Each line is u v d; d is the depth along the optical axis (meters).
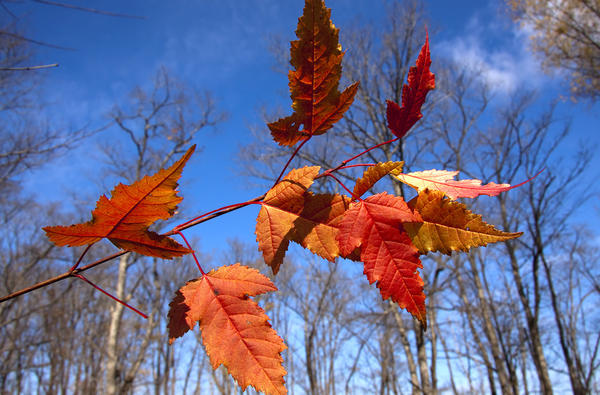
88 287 5.29
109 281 5.22
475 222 0.18
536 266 3.61
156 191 0.18
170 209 0.19
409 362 3.32
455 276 3.53
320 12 0.18
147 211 0.19
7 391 5.48
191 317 0.20
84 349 5.48
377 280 0.18
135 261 4.43
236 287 0.20
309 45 0.19
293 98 0.19
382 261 0.18
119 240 0.20
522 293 3.70
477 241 0.18
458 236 0.18
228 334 0.19
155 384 5.64
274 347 0.19
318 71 0.19
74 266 0.23
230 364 0.19
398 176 0.21
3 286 3.95
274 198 0.20
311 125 0.20
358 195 0.19
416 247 0.19
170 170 0.17
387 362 5.16
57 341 5.17
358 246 0.18
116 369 3.83
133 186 0.17
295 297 4.60
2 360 4.37
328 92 0.19
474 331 3.68
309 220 0.20
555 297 3.60
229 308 0.20
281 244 0.20
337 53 0.19
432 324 3.69
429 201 0.19
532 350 3.66
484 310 3.66
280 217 0.20
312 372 3.89
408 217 0.18
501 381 3.42
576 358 3.53
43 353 5.88
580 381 3.32
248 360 0.19
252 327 0.19
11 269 4.04
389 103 0.20
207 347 0.19
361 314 3.48
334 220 0.19
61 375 5.86
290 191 0.20
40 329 5.00
